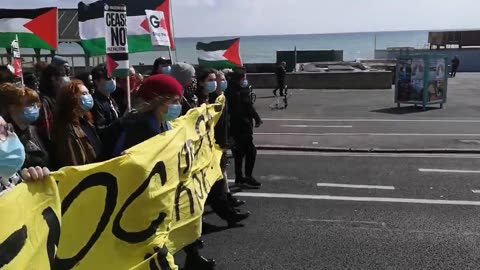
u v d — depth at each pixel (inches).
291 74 970.1
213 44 409.1
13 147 95.0
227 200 232.2
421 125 536.4
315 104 739.4
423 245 206.7
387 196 277.7
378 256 195.9
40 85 192.4
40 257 94.9
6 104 134.6
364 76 948.0
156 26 300.7
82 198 112.7
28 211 91.3
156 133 149.0
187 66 218.8
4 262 83.2
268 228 228.7
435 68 665.0
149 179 131.6
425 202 266.1
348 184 303.4
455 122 553.6
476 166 348.2
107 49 228.8
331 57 1414.9
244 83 284.0
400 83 683.4
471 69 1641.2
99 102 209.8
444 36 1828.2
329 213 249.6
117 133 147.8
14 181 114.7
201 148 190.1
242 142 287.4
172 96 148.8
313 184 304.0
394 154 395.2
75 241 112.2
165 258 137.3
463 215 244.7
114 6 229.3
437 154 393.7
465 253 198.2
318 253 199.6
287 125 553.3
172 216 151.4
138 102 150.3
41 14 295.0
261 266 187.9
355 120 582.2
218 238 216.8
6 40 293.6
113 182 120.1
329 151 410.3
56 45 300.0
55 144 149.0
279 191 289.1
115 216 121.8
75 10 834.8
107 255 120.5
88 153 153.3
